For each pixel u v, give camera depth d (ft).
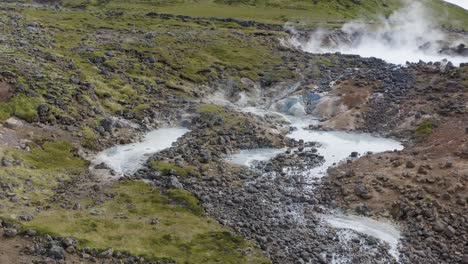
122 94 233.76
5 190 133.90
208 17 461.78
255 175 168.76
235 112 233.55
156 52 298.15
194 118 222.07
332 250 123.54
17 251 105.09
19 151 161.79
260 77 288.51
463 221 131.64
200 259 112.68
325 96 255.50
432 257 121.39
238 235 126.62
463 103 220.84
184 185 154.81
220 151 189.16
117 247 113.19
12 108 186.09
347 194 153.38
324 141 208.64
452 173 151.33
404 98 241.76
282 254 119.65
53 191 143.23
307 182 165.07
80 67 247.29
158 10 541.34
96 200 139.44
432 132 200.44
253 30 402.93
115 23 384.47
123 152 185.47
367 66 312.50
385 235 131.44
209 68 287.69
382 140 208.23
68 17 395.75
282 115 243.40
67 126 189.57
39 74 216.54
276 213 141.79
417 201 142.20
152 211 135.54
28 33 290.56
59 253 105.50
